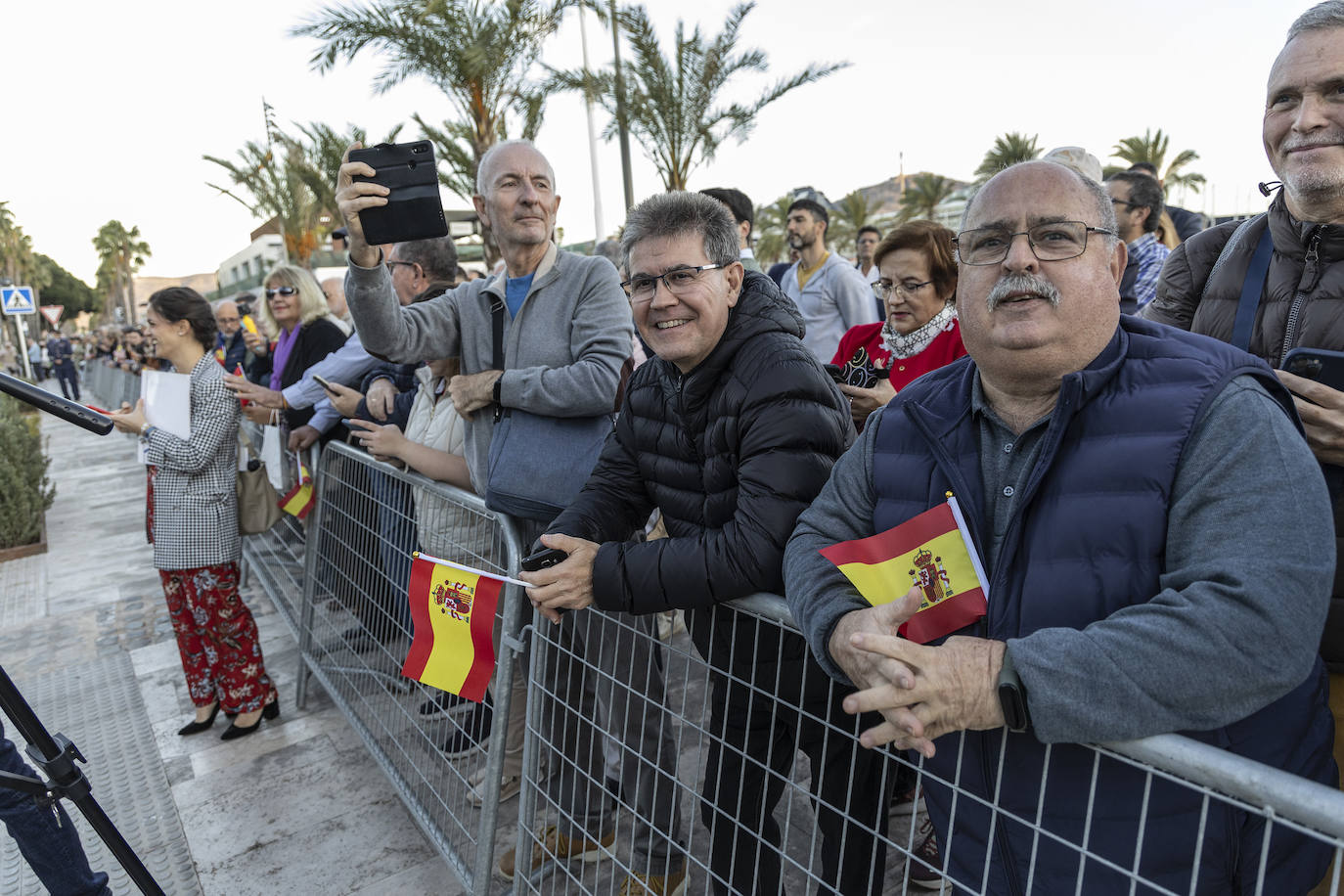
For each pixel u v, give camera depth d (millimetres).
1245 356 1069
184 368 2953
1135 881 910
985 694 955
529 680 1842
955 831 1199
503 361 2281
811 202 4480
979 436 1204
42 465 7094
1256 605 890
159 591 4941
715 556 1428
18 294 17453
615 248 4371
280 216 19969
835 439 1522
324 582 3240
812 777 1651
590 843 2184
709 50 10719
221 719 3266
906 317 2365
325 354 4004
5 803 1759
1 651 4172
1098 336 1093
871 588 1176
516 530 1958
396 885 2295
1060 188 1085
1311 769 1096
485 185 2207
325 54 9555
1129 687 895
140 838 2549
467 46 9781
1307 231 1416
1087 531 1042
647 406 1763
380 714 2742
